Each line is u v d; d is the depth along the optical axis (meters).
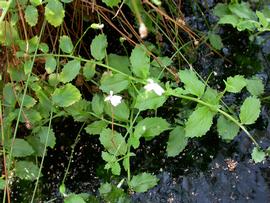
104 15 0.23
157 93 0.19
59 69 0.23
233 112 0.23
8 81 0.23
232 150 0.23
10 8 0.20
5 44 0.20
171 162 0.23
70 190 0.23
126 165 0.21
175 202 0.22
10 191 0.23
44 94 0.21
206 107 0.20
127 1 0.22
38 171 0.22
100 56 0.21
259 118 0.23
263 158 0.21
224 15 0.24
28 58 0.21
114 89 0.21
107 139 0.21
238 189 0.22
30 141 0.22
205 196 0.22
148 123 0.21
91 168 0.23
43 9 0.22
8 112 0.21
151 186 0.21
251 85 0.22
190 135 0.20
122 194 0.21
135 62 0.21
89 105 0.23
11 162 0.22
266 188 0.22
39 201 0.22
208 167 0.22
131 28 0.23
